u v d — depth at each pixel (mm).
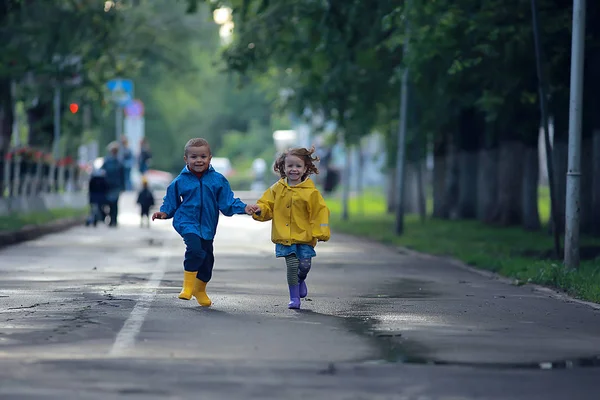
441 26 56625
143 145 160750
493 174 93062
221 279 42469
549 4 56094
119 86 129750
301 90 87688
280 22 67812
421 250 62500
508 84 59719
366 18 62438
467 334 27453
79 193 122438
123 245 65188
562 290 39500
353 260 55062
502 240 70062
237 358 23469
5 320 29328
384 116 94125
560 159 69750
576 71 43781
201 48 115062
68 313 30875
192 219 33062
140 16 98625
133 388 20172
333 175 173500
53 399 19203
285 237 32656
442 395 19906
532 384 21031
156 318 29875
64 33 78812
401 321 29891
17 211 92125
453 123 99000
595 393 20297
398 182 77875
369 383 20875
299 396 19656
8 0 73875
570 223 43656
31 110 105062
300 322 29422
